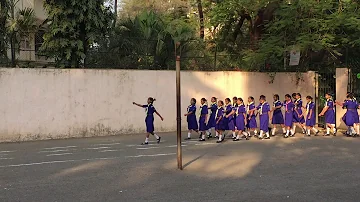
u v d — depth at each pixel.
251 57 17.73
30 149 12.41
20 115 14.11
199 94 17.50
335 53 17.31
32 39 16.50
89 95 15.27
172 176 8.41
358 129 15.05
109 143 13.58
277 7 17.62
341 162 9.86
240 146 12.66
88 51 16.12
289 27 17.23
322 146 12.48
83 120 15.16
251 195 6.90
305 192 7.09
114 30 16.97
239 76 18.33
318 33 16.88
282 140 14.04
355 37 17.11
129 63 16.45
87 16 15.52
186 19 25.53
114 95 15.72
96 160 10.38
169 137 15.11
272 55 17.73
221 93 17.97
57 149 12.37
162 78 16.66
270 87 18.92
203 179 8.12
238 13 20.12
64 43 15.36
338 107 17.20
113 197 6.84
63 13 15.30
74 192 7.18
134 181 7.97
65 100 14.85
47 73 14.54
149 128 13.35
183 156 10.84
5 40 15.01
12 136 13.98
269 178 8.18
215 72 17.86
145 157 10.74
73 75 14.98
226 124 13.97
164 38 17.31
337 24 16.27
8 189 7.45
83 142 13.84
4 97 13.88
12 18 15.94
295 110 15.23
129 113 16.00
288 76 19.20
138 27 17.56
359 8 16.73
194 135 15.63
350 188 7.36
